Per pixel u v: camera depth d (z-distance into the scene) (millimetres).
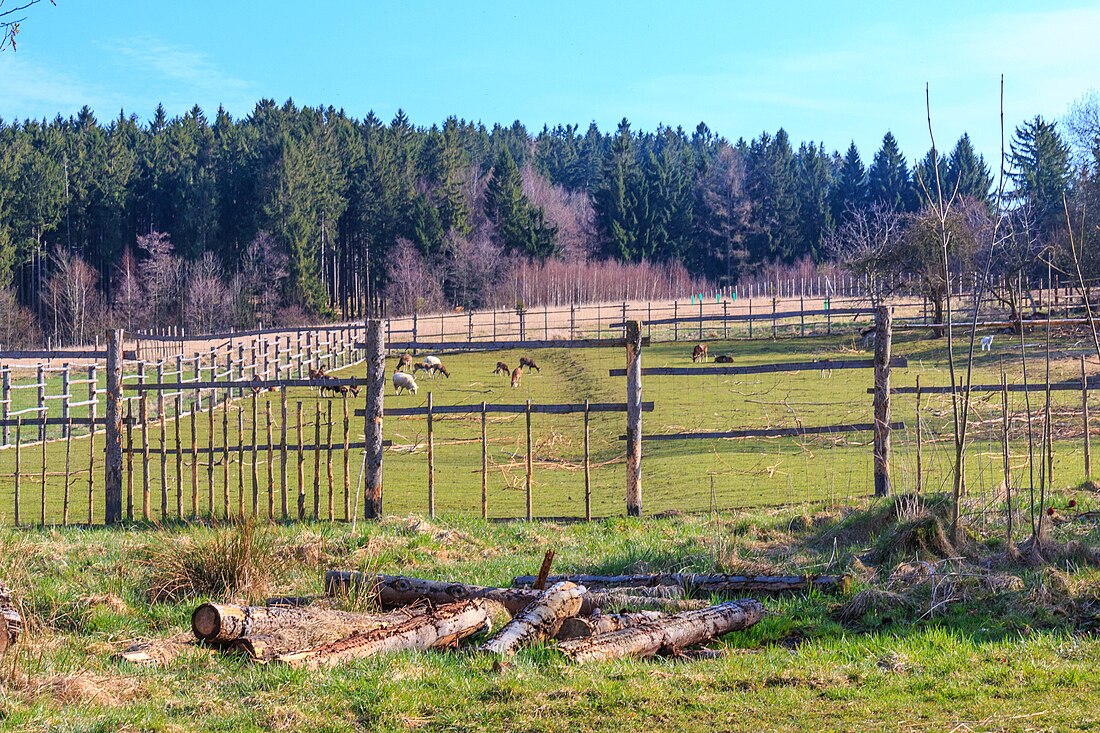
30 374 41094
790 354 39625
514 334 58781
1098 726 5254
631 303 86062
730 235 114812
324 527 12703
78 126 107250
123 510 16969
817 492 15875
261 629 6988
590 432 25500
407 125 121188
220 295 78688
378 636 6988
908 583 8352
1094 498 12109
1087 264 26453
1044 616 7457
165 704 5934
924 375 29844
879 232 68062
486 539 12148
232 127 106562
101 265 88375
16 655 6195
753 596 8617
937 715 5508
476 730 5492
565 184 153250
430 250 95938
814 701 5801
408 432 26125
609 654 6797
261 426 26375
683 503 16234
